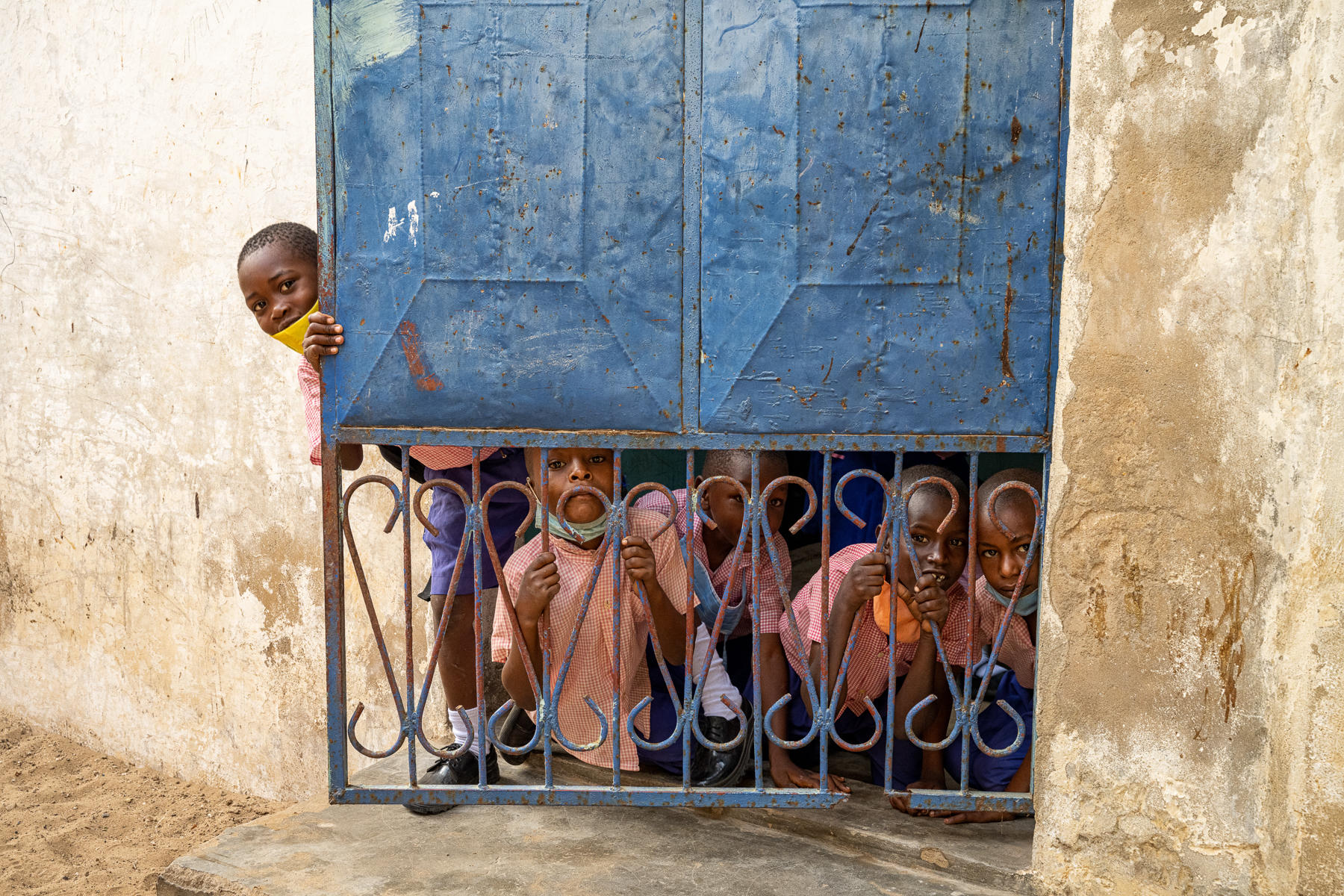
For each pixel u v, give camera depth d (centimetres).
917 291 205
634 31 202
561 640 241
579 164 206
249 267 250
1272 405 181
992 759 248
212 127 408
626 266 208
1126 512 197
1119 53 190
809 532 398
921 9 199
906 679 242
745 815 246
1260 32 178
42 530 508
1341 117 169
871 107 201
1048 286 204
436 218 208
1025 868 216
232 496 420
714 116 204
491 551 217
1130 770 201
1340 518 171
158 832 408
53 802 445
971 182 203
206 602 437
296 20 377
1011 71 200
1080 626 204
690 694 218
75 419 484
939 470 235
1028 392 207
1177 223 188
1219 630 190
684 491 267
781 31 200
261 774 427
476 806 252
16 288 503
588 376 211
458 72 205
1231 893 192
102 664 489
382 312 211
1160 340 191
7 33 491
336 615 219
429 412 214
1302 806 178
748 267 206
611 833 239
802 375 208
